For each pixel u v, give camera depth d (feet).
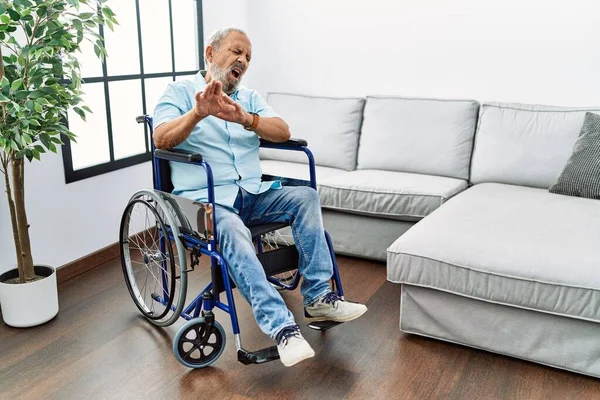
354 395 5.49
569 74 9.08
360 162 10.05
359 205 8.60
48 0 6.02
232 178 6.48
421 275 6.24
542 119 8.72
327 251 6.30
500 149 8.91
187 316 6.38
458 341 6.30
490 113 9.12
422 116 9.59
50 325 6.87
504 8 9.31
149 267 7.73
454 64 9.90
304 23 11.01
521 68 9.41
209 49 6.45
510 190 8.34
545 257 5.75
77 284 8.07
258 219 6.61
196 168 6.35
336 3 10.61
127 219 6.85
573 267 5.56
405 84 10.39
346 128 10.13
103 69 8.68
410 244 6.31
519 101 9.56
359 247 8.91
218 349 5.98
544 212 7.14
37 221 7.70
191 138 6.31
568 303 5.52
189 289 7.95
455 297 6.20
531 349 5.90
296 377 5.79
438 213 7.18
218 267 5.76
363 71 10.70
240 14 11.44
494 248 6.00
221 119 6.17
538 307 5.68
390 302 7.52
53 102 6.11
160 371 5.91
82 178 8.31
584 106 9.04
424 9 9.91
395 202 8.34
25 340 6.51
